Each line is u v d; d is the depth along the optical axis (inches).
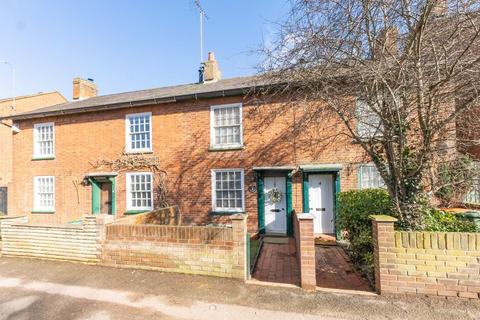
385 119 189.9
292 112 385.1
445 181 194.1
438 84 167.6
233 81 509.4
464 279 164.2
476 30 154.9
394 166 190.7
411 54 175.8
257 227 391.2
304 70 206.8
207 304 173.8
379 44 186.2
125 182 462.9
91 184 486.6
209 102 427.2
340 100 211.6
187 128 436.5
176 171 437.7
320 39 193.3
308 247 190.1
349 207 242.5
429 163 187.0
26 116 524.7
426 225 185.2
